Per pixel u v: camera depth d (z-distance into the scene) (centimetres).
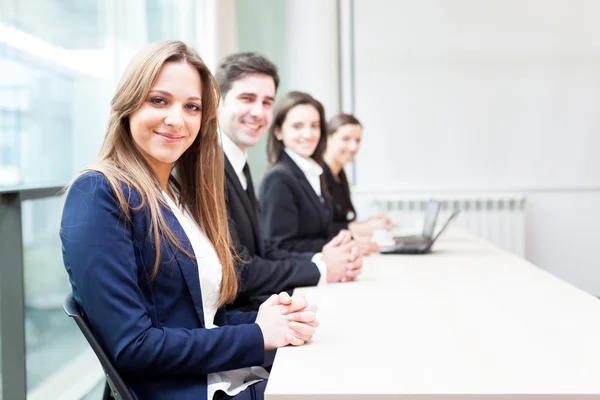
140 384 106
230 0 379
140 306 103
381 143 434
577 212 428
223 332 106
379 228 295
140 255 108
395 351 102
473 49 428
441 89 430
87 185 105
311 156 259
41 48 217
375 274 180
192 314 115
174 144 116
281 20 430
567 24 423
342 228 293
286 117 242
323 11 428
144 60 114
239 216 174
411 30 429
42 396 198
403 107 432
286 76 433
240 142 192
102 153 115
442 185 433
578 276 430
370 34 431
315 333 114
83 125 245
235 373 119
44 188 168
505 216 422
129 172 113
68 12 233
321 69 429
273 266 165
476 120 430
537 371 91
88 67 247
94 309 100
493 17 426
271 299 114
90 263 99
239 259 156
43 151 219
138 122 114
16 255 154
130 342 99
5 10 198
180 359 102
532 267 191
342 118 322
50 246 196
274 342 106
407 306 136
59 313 205
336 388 85
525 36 425
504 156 430
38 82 216
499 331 114
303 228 230
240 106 190
